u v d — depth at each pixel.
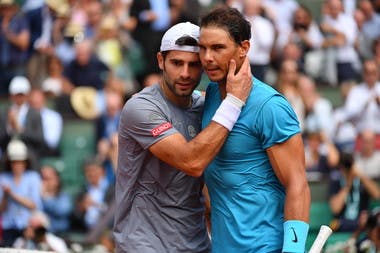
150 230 18.48
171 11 47.56
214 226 18.36
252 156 17.89
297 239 17.28
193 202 18.59
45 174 40.19
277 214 17.97
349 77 49.31
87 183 40.38
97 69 47.22
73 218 40.12
